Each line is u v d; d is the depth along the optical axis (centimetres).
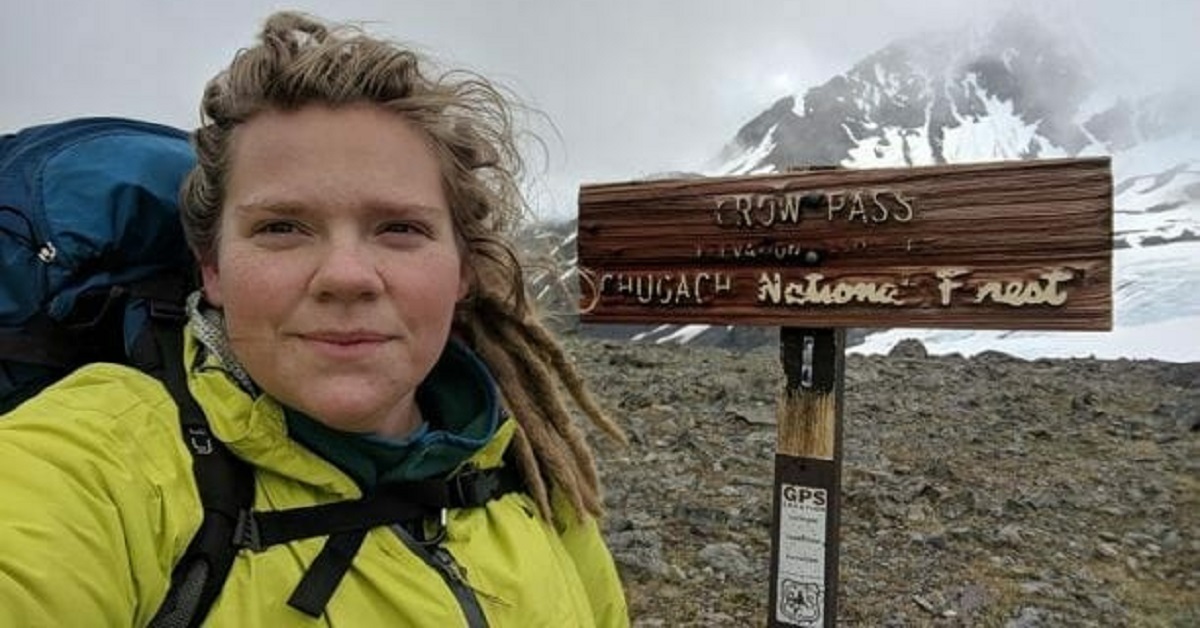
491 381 57
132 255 56
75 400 45
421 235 51
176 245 58
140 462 44
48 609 39
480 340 63
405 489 51
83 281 55
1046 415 380
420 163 51
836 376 134
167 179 58
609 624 68
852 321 132
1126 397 418
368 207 48
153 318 53
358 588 47
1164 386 447
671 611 187
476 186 56
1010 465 305
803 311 135
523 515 58
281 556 46
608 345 518
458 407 59
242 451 47
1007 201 122
